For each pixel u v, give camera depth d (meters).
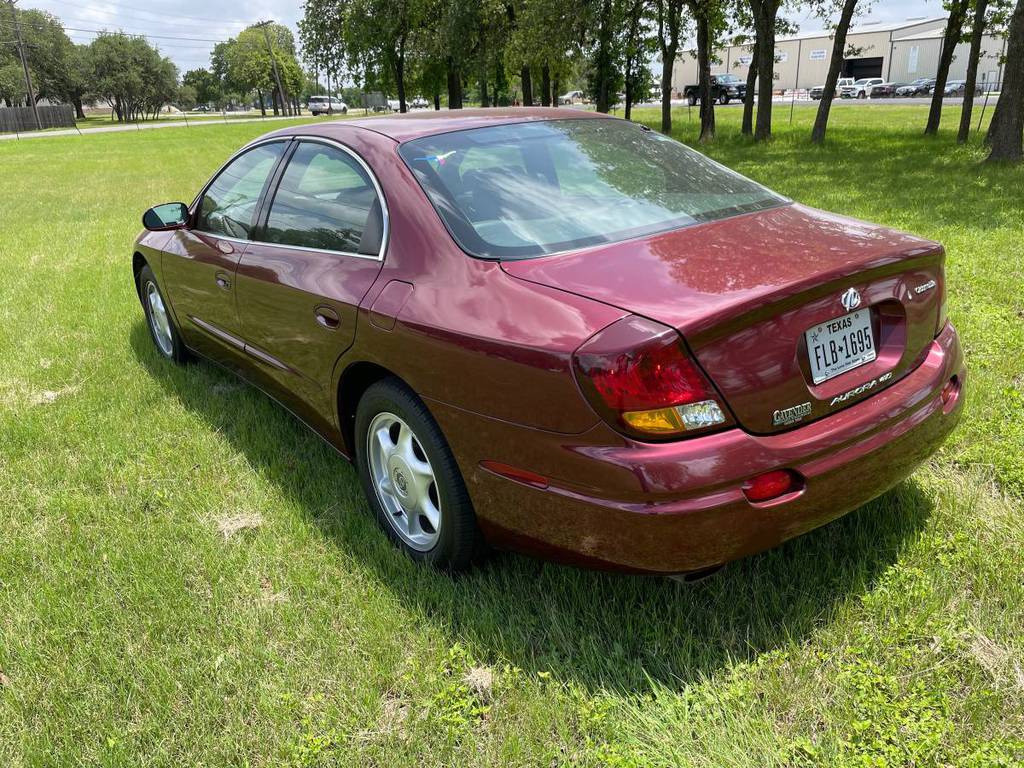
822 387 2.18
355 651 2.39
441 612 2.53
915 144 19.75
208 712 2.20
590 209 2.68
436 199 2.66
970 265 6.25
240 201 3.78
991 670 2.15
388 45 41.66
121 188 17.14
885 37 66.31
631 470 1.96
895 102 50.94
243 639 2.47
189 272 4.17
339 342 2.82
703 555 2.03
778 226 2.60
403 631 2.47
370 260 2.78
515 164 2.88
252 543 3.00
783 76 74.75
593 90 34.25
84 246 9.41
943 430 2.48
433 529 2.72
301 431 3.93
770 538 2.10
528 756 2.00
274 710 2.18
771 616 2.41
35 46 96.31
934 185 11.65
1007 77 14.38
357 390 2.98
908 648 2.21
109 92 105.38
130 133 54.69
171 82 113.62
